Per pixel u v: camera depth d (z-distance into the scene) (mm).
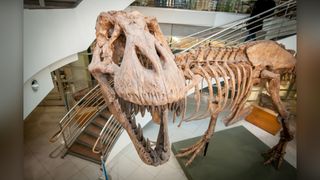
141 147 2199
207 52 3186
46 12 3482
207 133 3699
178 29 7203
